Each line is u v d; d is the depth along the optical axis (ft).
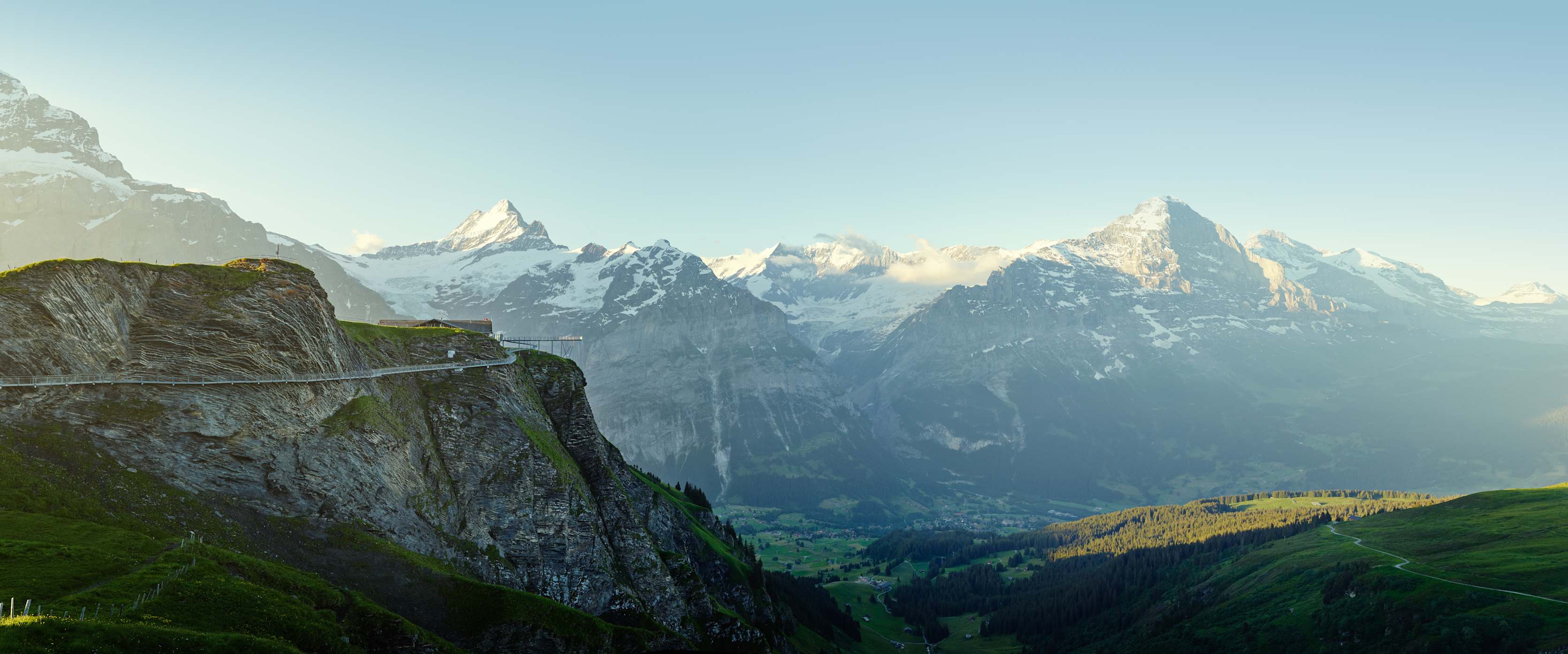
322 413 406.62
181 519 333.01
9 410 318.86
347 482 395.14
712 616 541.75
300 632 300.20
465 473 464.65
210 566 309.22
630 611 478.18
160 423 352.08
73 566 278.05
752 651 540.11
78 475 320.09
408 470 431.43
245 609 295.89
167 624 269.44
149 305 381.81
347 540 377.91
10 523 286.87
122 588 276.62
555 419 559.79
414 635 342.85
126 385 352.69
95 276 363.35
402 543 402.72
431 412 479.82
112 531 305.73
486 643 379.96
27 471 308.40
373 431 421.18
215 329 386.52
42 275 344.28
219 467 359.05
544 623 402.93
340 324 491.72
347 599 342.44
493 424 490.49
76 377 339.98
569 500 486.79
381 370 469.57
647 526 594.24
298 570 348.79
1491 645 598.75
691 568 566.77
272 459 375.86
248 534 349.20
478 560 435.94
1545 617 601.21
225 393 373.20
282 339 404.77
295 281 432.66
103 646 246.88
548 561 461.37
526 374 564.71
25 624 239.91
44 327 335.47
